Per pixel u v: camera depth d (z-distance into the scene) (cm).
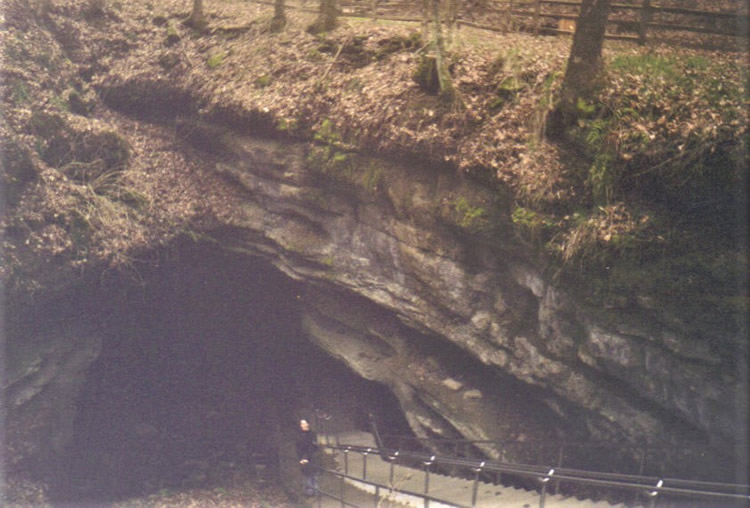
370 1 1941
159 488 1925
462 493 1333
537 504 1141
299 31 1806
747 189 986
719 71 1109
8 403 1611
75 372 1772
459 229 1341
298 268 1761
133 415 2070
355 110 1520
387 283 1573
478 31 1603
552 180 1148
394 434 1984
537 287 1230
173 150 1903
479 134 1277
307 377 2184
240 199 1864
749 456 938
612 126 1100
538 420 1372
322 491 1617
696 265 1003
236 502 1842
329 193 1648
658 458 1075
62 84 1797
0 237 1497
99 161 1720
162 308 1992
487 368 1470
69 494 1773
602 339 1106
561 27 1565
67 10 1905
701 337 985
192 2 2066
